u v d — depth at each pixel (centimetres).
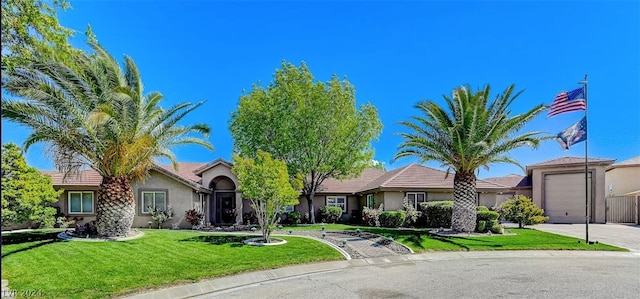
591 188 2898
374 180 3170
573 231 2219
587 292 916
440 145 1969
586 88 1744
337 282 1034
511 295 892
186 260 1228
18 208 1783
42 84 1330
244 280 1055
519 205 2216
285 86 2603
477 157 1902
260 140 2602
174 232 1845
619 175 3183
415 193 2639
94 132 1477
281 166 1650
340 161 2638
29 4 959
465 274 1123
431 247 1548
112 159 1547
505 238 1800
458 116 1902
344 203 3055
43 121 1411
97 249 1334
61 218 2202
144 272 1072
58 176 2303
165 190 2291
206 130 1741
